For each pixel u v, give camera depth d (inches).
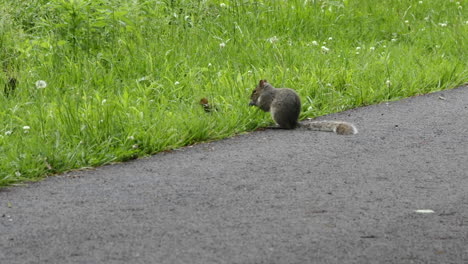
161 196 348.8
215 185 365.4
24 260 273.3
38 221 315.0
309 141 455.2
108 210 329.1
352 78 605.9
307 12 778.2
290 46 676.7
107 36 626.5
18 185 370.0
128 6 660.7
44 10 680.4
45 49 603.5
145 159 418.0
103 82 557.9
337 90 586.6
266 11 764.6
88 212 326.3
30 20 671.8
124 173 389.4
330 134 474.0
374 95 574.9
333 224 309.3
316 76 594.6
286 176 380.2
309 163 405.1
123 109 488.4
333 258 273.7
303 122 492.4
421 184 367.6
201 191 355.6
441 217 318.7
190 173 387.2
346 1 837.2
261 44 665.0
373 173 386.3
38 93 517.0
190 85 555.5
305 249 282.0
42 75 561.6
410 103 565.9
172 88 550.9
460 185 366.3
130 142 432.8
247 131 486.6
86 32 614.9
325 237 294.2
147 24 666.8
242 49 648.4
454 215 321.4
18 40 612.1
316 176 380.5
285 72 578.6
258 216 319.3
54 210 329.7
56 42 596.4
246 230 302.0
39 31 658.2
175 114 487.2
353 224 309.3
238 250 281.0
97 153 416.8
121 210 328.8
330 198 344.5
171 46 634.2
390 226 307.0
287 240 290.8
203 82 569.9
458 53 736.3
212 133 466.6
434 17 856.3
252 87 558.6
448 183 369.7
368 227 305.7
